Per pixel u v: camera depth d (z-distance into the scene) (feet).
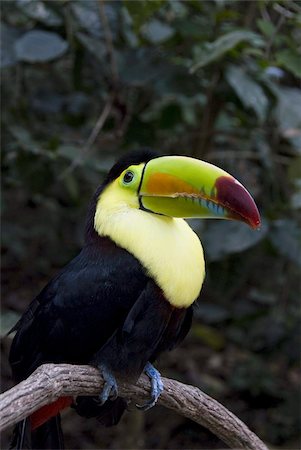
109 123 17.90
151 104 19.01
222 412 10.84
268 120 17.65
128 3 14.20
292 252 15.35
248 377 22.26
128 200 10.43
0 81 19.27
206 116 17.38
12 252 23.16
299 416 21.84
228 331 22.88
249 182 18.71
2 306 22.95
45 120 19.40
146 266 10.13
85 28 16.66
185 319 11.10
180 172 10.11
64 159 16.72
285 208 16.12
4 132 17.56
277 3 15.46
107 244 10.39
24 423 10.61
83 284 10.33
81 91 18.12
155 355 10.89
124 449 18.92
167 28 16.28
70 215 21.63
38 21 16.94
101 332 10.39
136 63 16.20
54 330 10.58
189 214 10.18
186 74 16.19
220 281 17.04
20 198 21.93
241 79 15.01
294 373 23.04
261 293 19.74
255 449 11.02
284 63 14.61
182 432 22.06
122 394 10.50
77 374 9.78
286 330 20.57
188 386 10.88
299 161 16.52
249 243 14.96
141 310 10.18
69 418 21.93
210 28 15.94
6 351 21.65
